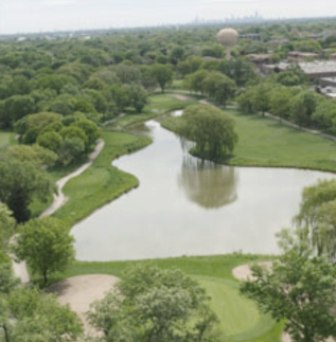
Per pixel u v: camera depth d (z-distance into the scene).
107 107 154.38
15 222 72.81
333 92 163.62
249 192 95.06
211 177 104.94
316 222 60.69
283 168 107.88
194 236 76.94
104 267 64.62
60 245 59.16
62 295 56.97
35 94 158.00
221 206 89.00
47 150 105.00
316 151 116.00
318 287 36.78
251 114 160.75
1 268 46.53
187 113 119.25
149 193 96.50
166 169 111.31
